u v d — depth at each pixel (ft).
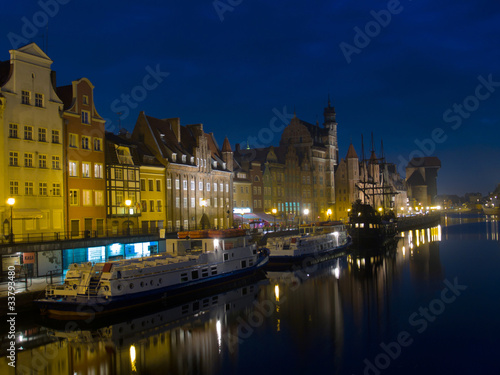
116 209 198.90
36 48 166.30
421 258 239.30
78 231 177.88
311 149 426.51
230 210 305.94
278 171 373.20
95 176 189.67
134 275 124.98
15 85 158.51
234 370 90.38
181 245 163.12
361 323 119.85
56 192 171.12
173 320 122.11
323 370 90.58
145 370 90.22
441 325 117.70
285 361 94.73
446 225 549.13
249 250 175.73
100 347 101.60
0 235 142.51
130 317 123.34
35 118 164.66
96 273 122.52
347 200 473.26
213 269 155.12
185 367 91.66
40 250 142.20
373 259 240.32
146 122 247.70
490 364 93.04
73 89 183.32
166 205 240.53
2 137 152.97
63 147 174.50
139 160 227.61
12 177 155.74
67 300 114.62
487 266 207.51
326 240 243.81
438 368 91.40
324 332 112.78
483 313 127.65
